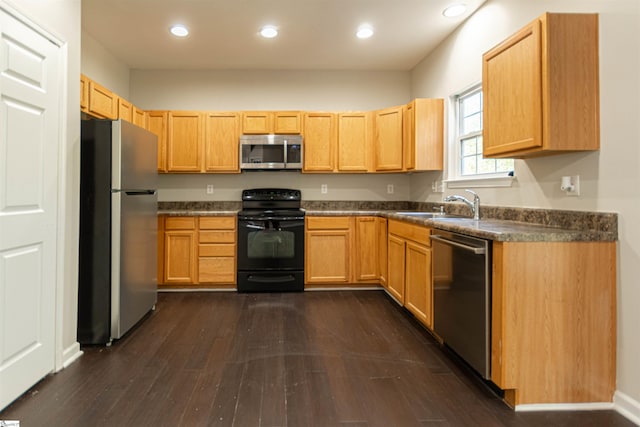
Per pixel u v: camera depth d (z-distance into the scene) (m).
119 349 2.38
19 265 1.78
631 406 1.65
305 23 3.11
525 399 1.72
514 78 1.97
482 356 1.85
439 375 2.05
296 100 4.34
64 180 2.12
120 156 2.44
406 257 3.04
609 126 1.73
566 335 1.73
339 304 3.41
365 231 3.89
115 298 2.44
